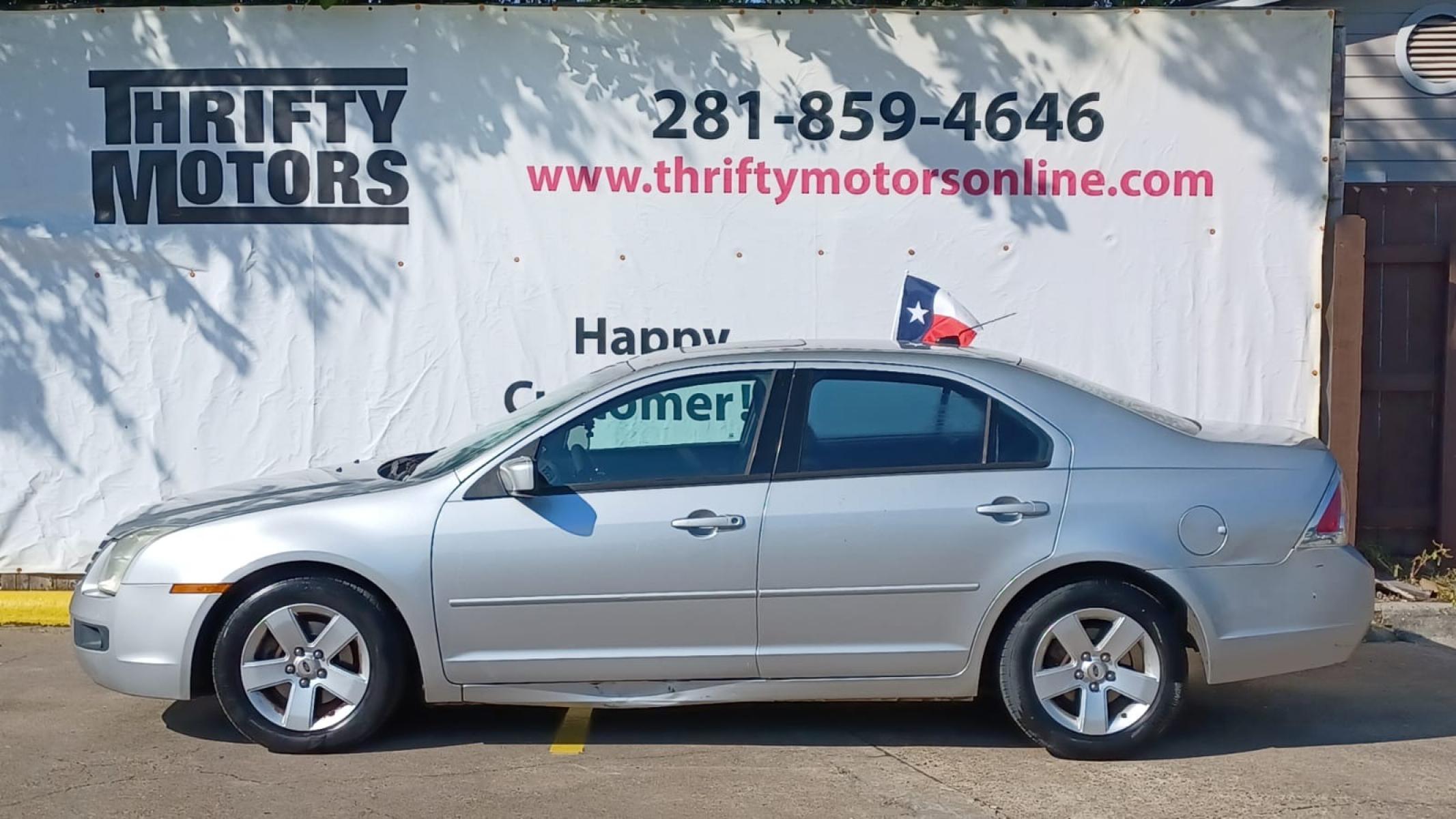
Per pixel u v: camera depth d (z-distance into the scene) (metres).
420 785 5.37
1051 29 8.37
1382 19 11.63
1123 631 5.63
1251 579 5.64
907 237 8.45
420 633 5.58
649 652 5.62
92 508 8.46
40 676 7.01
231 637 5.61
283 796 5.23
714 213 8.41
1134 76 8.39
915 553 5.57
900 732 6.15
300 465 8.47
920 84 8.38
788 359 5.85
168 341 8.42
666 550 5.57
